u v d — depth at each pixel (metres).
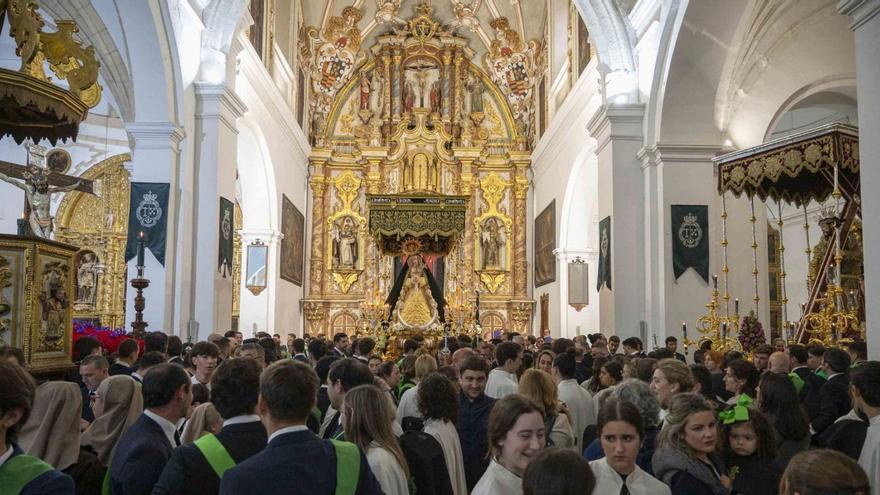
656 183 14.48
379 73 27.56
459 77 27.64
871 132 7.34
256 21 18.34
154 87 12.66
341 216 26.89
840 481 2.28
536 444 3.23
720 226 14.41
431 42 27.55
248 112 17.38
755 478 3.91
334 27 26.83
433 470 4.05
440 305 20.59
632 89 15.40
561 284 23.03
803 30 13.35
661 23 13.92
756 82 14.23
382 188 26.83
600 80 16.11
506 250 27.17
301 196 25.59
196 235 13.62
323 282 26.59
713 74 13.76
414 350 9.69
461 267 26.75
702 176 14.27
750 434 3.97
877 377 4.32
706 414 3.74
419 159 26.98
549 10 24.00
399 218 21.22
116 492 3.57
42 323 6.94
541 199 25.73
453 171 27.22
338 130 27.52
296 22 23.75
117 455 3.69
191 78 13.70
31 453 3.71
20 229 11.85
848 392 5.97
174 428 3.90
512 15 27.08
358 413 3.74
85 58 8.25
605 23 15.46
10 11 7.53
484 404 5.51
